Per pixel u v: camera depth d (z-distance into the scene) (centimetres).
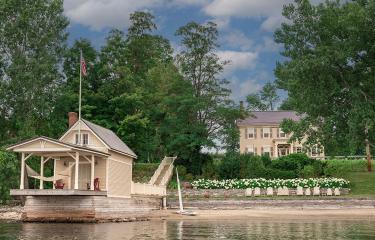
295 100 5191
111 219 3866
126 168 4438
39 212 3709
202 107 6806
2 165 5069
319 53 4812
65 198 3684
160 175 6212
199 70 7456
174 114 7144
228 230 2969
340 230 2959
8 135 6244
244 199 5338
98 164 4069
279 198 5353
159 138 7256
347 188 5688
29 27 6209
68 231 2855
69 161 4191
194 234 2686
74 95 6412
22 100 5981
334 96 4925
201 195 5725
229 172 6372
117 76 6712
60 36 6444
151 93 7556
